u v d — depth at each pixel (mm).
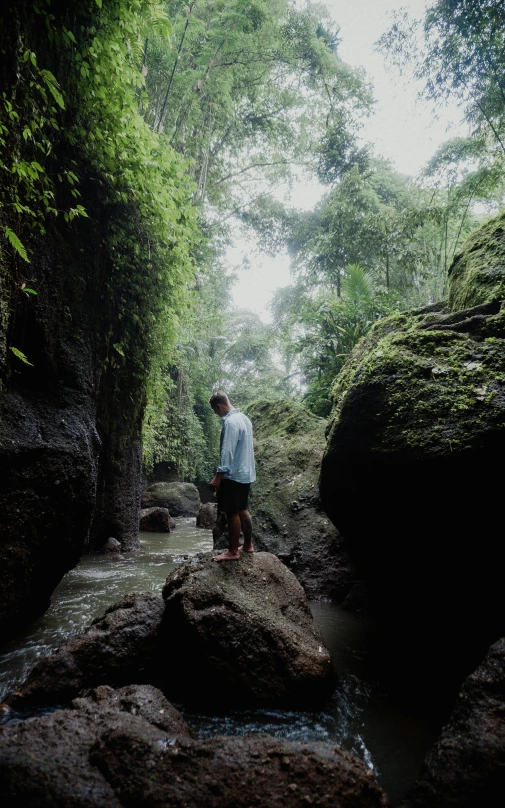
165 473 16359
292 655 2992
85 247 4758
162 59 8758
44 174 3861
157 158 5184
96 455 4496
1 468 3256
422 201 14055
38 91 3795
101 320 5164
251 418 8859
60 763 1680
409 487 3266
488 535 3043
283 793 1665
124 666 2953
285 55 12953
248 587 3434
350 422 3598
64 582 5402
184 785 1659
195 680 2963
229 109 11266
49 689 2660
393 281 14766
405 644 3979
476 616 3291
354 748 2389
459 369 3199
